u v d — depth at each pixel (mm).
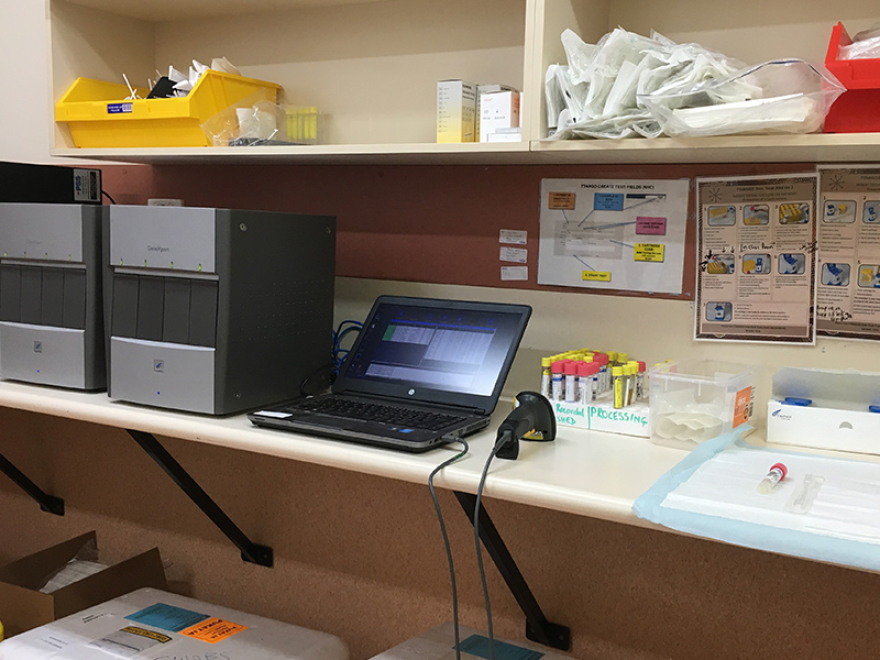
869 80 1126
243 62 1919
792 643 1455
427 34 1698
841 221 1387
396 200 1766
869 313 1381
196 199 2010
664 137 1222
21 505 2365
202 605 1694
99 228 1498
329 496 1884
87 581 1732
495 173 1656
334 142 1828
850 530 912
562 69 1297
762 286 1449
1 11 2232
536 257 1632
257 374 1427
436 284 1741
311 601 1936
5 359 1617
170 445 2092
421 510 1774
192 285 1368
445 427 1263
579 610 1628
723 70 1190
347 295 1835
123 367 1441
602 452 1246
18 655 1466
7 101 2264
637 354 1561
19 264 1587
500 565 1481
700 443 1251
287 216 1460
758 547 917
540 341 1645
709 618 1517
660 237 1520
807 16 1381
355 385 1503
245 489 1995
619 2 1523
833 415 1266
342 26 1790
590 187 1568
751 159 1393
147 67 2010
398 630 1833
